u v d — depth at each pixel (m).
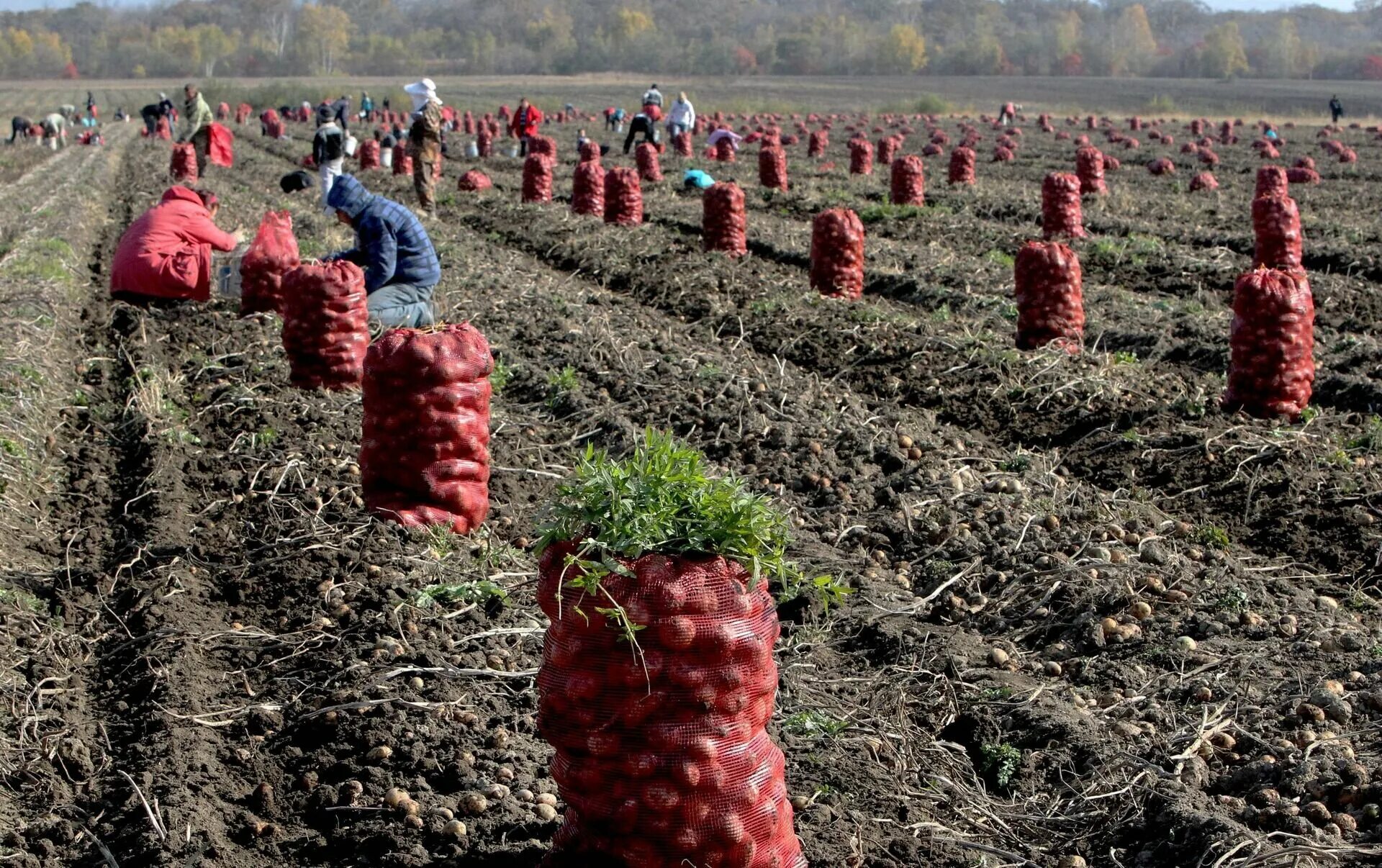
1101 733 9.57
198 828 8.51
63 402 18.45
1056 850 8.45
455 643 10.94
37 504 14.64
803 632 11.38
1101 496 14.42
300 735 9.78
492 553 12.62
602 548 6.95
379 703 9.91
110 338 22.03
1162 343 20.94
